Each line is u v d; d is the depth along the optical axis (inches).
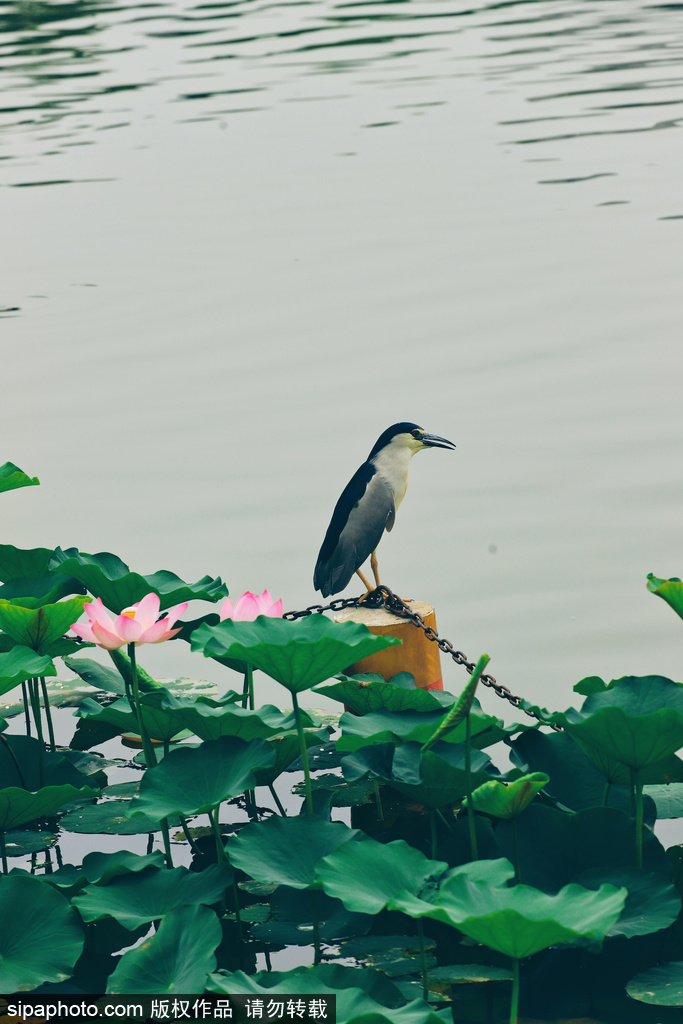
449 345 638.5
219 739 242.7
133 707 271.9
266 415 560.1
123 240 893.8
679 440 502.0
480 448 509.7
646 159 1028.5
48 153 1195.9
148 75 1577.3
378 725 252.8
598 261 766.5
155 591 299.3
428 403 561.6
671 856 256.5
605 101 1277.1
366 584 388.5
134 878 231.1
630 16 1887.3
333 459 508.7
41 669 251.6
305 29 1892.2
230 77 1553.9
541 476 479.8
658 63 1482.5
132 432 549.0
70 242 898.7
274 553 430.3
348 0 2199.8
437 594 402.0
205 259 833.5
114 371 634.2
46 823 291.6
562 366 597.3
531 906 182.2
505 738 259.6
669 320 651.5
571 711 227.6
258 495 477.1
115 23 1998.0
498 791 207.6
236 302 737.6
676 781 228.2
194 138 1222.3
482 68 1526.8
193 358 647.8
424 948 227.3
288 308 719.7
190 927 213.0
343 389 587.8
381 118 1266.0
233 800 299.4
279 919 237.6
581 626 377.4
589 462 488.1
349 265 797.9
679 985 209.5
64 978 206.1
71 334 698.8
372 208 936.3
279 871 216.5
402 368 611.2
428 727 245.0
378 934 237.6
